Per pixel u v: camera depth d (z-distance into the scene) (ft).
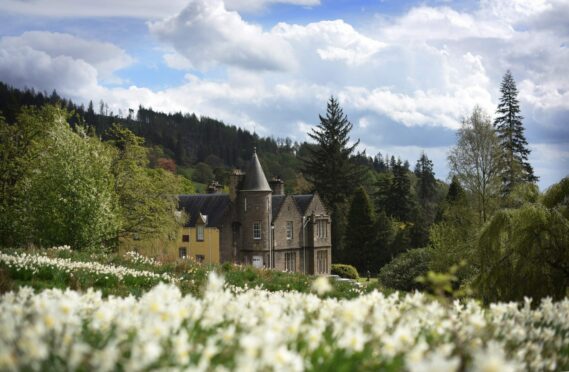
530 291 66.23
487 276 68.90
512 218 70.90
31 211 124.26
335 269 225.35
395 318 21.08
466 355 18.04
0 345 13.87
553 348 21.30
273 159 540.11
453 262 128.26
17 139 150.61
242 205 203.72
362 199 241.55
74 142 125.29
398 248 238.07
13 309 18.30
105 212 124.26
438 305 21.99
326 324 20.54
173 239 162.91
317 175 287.48
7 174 146.10
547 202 74.64
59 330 16.08
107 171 129.29
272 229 204.03
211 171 488.02
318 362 15.98
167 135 583.17
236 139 651.66
